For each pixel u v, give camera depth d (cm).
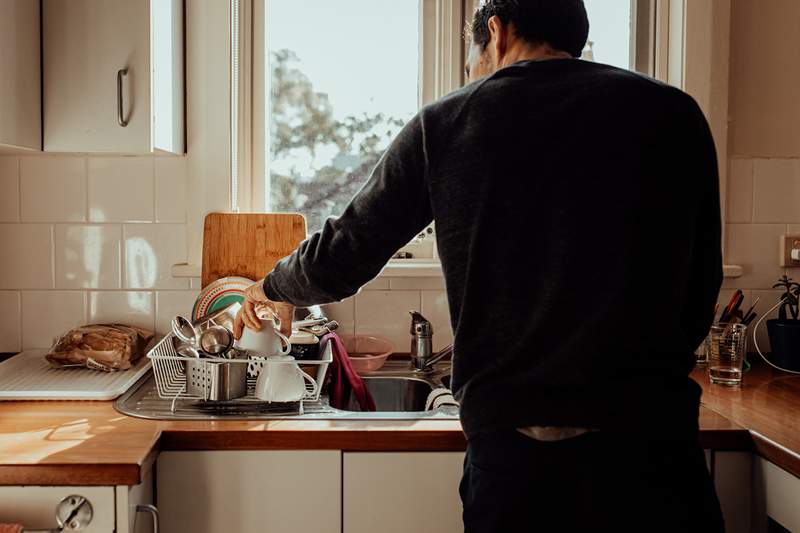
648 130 99
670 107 101
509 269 100
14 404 154
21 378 170
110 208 195
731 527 140
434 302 201
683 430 100
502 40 116
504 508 99
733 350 169
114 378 171
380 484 139
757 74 198
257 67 199
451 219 104
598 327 96
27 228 194
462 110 106
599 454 98
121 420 143
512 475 100
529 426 99
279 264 130
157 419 143
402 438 138
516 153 100
